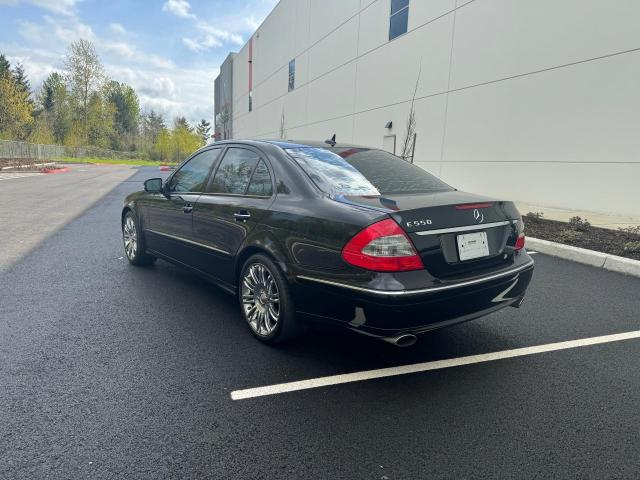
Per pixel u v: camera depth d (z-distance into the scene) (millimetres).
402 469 2016
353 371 2932
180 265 4504
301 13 24703
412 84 14906
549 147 10289
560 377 2885
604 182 9195
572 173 9812
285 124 28500
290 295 3068
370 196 3023
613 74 8867
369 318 2598
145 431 2248
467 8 12383
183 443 2164
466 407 2527
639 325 3793
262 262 3244
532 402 2588
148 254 5238
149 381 2742
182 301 4219
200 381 2758
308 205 3002
